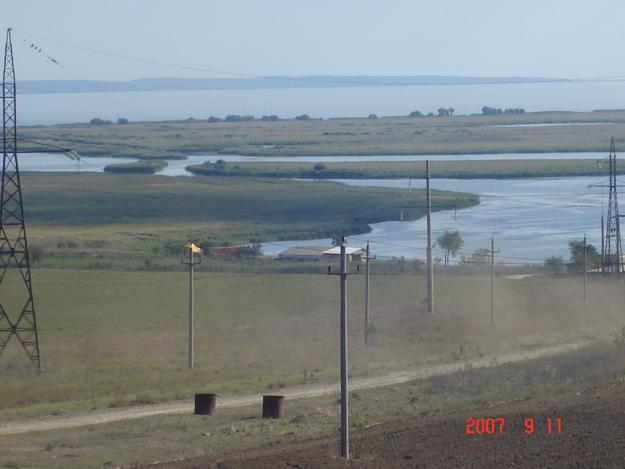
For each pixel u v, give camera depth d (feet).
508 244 359.05
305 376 151.23
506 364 157.17
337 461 86.53
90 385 145.79
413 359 173.06
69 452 101.04
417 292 268.82
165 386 144.36
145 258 341.62
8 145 206.18
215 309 245.65
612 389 122.93
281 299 261.65
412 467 83.82
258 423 116.67
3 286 279.49
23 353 180.04
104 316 234.58
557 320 221.66
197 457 94.58
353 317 229.25
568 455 86.53
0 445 104.53
